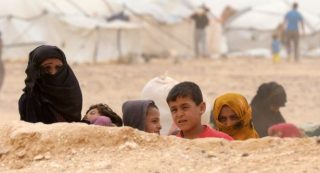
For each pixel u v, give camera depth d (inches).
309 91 931.3
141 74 1203.9
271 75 1166.3
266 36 1813.5
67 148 274.4
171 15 1696.6
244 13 1845.5
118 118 337.4
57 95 321.1
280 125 376.2
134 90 961.5
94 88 978.1
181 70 1288.1
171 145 271.1
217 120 333.1
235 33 1823.3
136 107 336.2
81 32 1534.2
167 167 250.7
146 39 1676.9
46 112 322.0
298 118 687.1
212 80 1079.0
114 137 275.4
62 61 323.0
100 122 318.3
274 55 1519.4
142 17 1669.5
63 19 1529.3
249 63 1496.1
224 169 245.6
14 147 280.7
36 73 319.3
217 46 1765.5
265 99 425.4
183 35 1705.2
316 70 1279.5
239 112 328.2
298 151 258.4
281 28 1736.0
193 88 307.3
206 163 253.3
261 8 1844.2
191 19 1704.0
